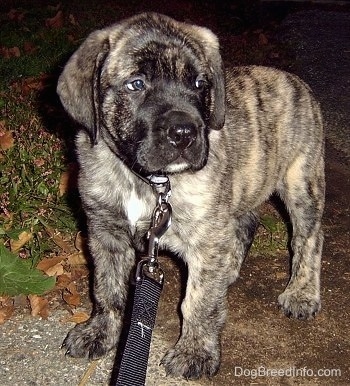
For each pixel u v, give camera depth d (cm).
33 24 167
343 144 120
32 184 86
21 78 127
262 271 79
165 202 59
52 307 70
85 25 172
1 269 71
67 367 62
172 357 62
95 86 59
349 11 248
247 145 68
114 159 61
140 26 60
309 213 75
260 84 73
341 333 69
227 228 62
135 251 67
